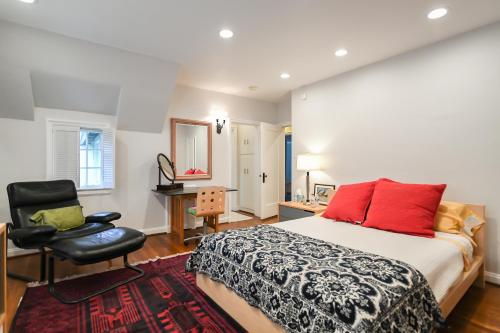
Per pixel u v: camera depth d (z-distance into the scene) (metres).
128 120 3.69
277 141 5.54
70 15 2.30
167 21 2.39
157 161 4.03
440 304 1.52
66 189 3.03
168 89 3.59
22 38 2.53
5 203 2.98
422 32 2.55
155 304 2.01
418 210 2.20
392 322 1.12
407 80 2.96
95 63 2.97
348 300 1.13
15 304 2.02
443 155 2.69
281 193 5.62
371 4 2.11
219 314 1.89
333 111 3.76
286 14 2.26
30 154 3.11
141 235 2.50
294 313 1.28
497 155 2.36
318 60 3.24
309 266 1.45
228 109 4.82
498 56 2.35
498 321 1.84
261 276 1.51
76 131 3.35
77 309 1.93
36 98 3.07
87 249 2.08
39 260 2.93
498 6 2.12
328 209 2.80
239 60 3.27
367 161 3.34
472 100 2.50
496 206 2.37
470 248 2.06
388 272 1.36
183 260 2.92
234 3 2.11
